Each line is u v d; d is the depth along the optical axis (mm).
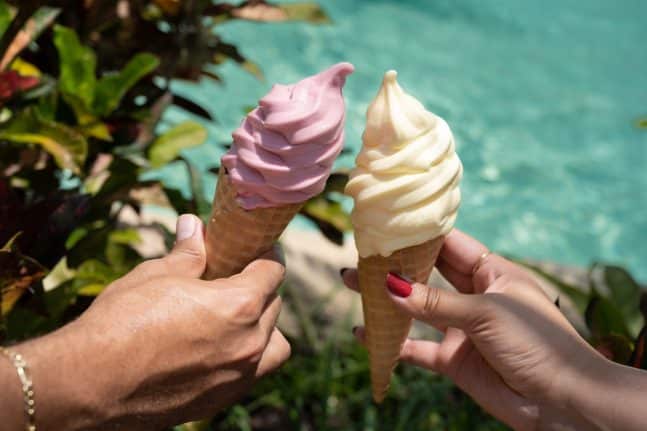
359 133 2189
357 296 1230
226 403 572
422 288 586
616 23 3344
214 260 585
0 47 764
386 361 648
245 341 552
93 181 829
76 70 821
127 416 529
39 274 667
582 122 2533
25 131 770
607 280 902
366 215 552
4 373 492
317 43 2740
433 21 3131
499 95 2629
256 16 936
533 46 3041
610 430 573
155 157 851
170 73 915
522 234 1961
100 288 786
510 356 595
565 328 609
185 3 901
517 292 634
